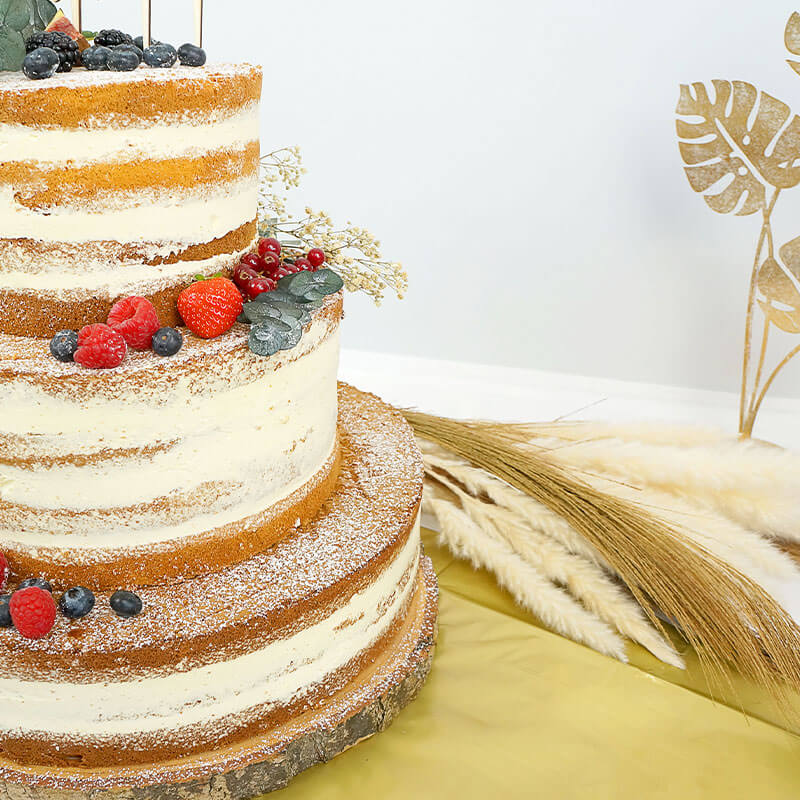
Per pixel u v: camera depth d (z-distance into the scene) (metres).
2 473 0.65
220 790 0.68
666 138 1.22
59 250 0.64
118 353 0.63
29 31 0.70
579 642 0.84
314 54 1.31
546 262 1.34
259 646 0.67
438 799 0.70
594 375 1.39
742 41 1.16
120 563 0.67
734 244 1.25
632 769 0.72
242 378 0.66
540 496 0.89
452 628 0.85
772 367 1.30
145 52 0.67
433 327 1.43
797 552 0.93
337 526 0.74
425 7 1.24
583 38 1.21
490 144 1.29
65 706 0.65
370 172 1.35
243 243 0.72
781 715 0.77
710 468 0.92
